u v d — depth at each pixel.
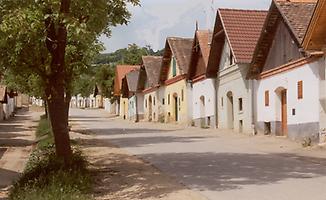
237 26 30.27
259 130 27.56
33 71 14.12
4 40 12.05
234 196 10.69
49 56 13.87
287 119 24.12
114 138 27.97
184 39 44.81
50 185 11.24
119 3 13.21
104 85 77.00
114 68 77.38
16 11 10.81
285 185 11.84
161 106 49.41
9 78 19.41
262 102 27.17
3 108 57.16
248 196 10.65
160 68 48.53
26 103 103.50
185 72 41.38
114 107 79.06
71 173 12.48
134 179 13.41
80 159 14.75
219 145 22.47
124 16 13.77
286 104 24.61
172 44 44.16
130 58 85.50
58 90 13.62
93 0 11.84
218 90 34.22
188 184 12.34
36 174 12.97
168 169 15.02
